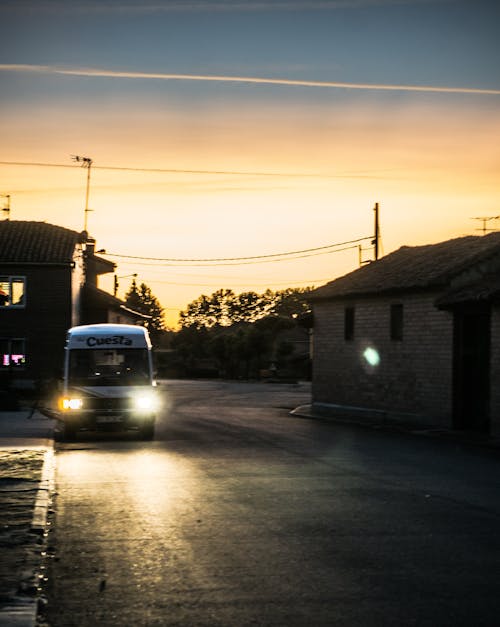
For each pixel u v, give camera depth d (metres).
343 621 6.00
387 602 6.49
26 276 48.88
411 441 22.44
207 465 15.80
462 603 6.46
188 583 7.11
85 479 13.84
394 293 30.53
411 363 29.61
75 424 21.62
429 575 7.36
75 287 51.53
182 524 9.80
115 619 6.09
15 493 12.00
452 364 27.17
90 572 7.52
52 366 48.66
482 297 24.83
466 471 15.29
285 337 108.38
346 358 34.22
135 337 22.69
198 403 45.25
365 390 32.72
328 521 9.98
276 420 30.67
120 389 21.84
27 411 34.69
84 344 22.33
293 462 16.34
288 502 11.39
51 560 7.98
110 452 18.53
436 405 28.05
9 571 7.34
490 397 24.92
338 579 7.23
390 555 8.16
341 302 34.69
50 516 10.37
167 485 13.09
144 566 7.73
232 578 7.27
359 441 21.80
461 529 9.51
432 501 11.55
